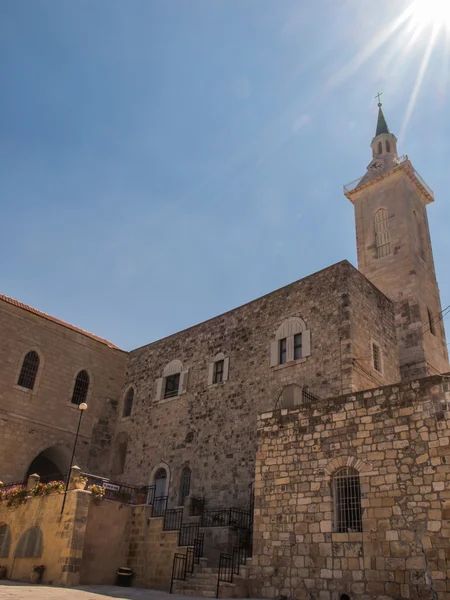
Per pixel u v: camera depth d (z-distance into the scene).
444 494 13.25
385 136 40.19
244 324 27.20
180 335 30.91
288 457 16.81
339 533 14.65
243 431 24.20
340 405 16.25
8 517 21.98
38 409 28.88
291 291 25.73
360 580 13.75
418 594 12.72
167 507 25.44
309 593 14.54
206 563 19.14
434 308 32.41
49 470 30.67
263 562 15.88
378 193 36.00
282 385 23.62
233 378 26.14
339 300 23.34
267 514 16.48
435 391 14.45
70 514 19.28
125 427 31.16
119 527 21.27
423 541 13.13
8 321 29.02
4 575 20.30
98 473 30.31
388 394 15.32
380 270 32.84
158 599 15.14
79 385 31.42
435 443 13.91
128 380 33.03
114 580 20.45
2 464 26.55
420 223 35.41
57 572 18.44
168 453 27.33
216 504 23.39
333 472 15.64
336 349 22.39
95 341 32.78
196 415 26.97
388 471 14.46
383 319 25.73
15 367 28.59
